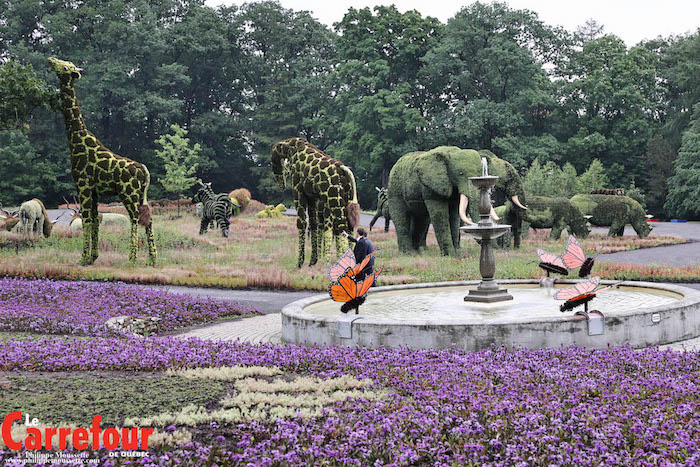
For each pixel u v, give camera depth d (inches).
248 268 859.4
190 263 950.4
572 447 200.7
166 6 3137.3
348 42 2753.4
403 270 832.3
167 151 2427.4
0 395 258.2
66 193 2834.6
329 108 3095.5
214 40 3075.8
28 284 621.3
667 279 735.7
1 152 2571.4
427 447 203.2
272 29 3262.8
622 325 366.3
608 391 256.7
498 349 349.4
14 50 2689.5
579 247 384.2
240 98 3373.5
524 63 2534.5
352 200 839.1
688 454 193.0
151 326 479.5
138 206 885.2
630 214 1322.6
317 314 428.1
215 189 3329.2
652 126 2854.3
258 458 196.4
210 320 530.0
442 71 2637.8
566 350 338.3
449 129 2647.6
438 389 266.2
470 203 949.8
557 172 2122.3
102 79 2763.3
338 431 214.1
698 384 263.7
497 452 203.9
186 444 202.1
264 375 301.0
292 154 887.1
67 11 2942.9
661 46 3149.6
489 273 482.6
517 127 2625.5
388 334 362.9
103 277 786.2
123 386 273.6
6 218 1266.0
